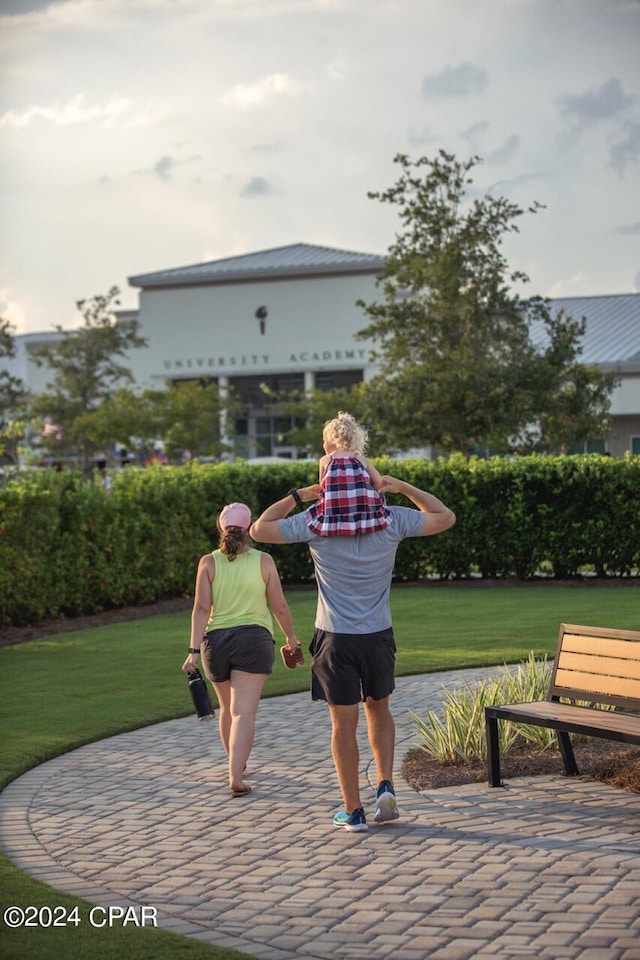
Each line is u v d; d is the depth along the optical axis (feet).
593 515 63.72
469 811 20.02
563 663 22.30
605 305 168.96
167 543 58.08
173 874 17.42
